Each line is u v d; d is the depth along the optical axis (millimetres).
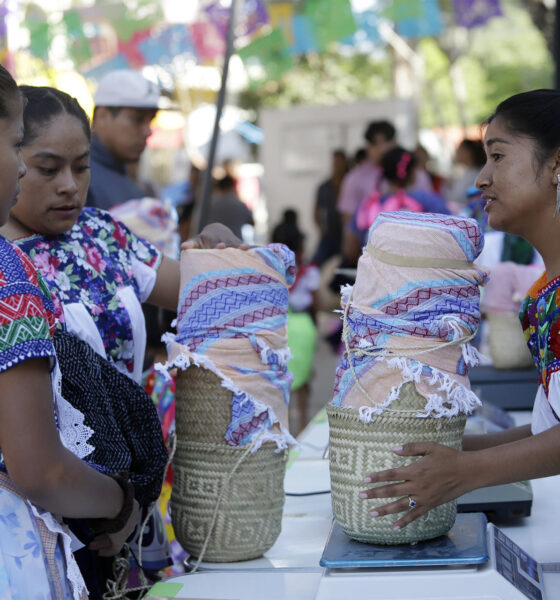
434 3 5781
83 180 1658
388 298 1398
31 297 1224
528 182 1439
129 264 1783
